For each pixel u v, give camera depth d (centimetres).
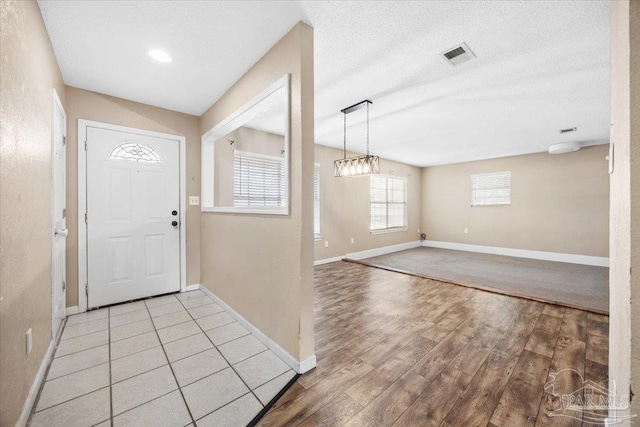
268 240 202
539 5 159
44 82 173
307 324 174
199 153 339
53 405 142
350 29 180
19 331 127
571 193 520
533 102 299
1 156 109
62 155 241
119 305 282
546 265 491
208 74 238
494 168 620
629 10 68
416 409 140
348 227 551
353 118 349
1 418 108
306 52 174
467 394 151
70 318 249
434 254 615
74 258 259
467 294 326
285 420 133
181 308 275
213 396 150
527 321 246
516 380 162
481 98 288
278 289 191
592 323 241
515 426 129
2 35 110
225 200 370
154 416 136
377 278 400
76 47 198
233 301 254
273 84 195
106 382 161
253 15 168
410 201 718
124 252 289
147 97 284
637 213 67
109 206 279
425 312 270
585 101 296
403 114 337
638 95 66
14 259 122
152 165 305
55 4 157
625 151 75
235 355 191
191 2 158
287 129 180
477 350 197
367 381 163
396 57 212
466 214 668
